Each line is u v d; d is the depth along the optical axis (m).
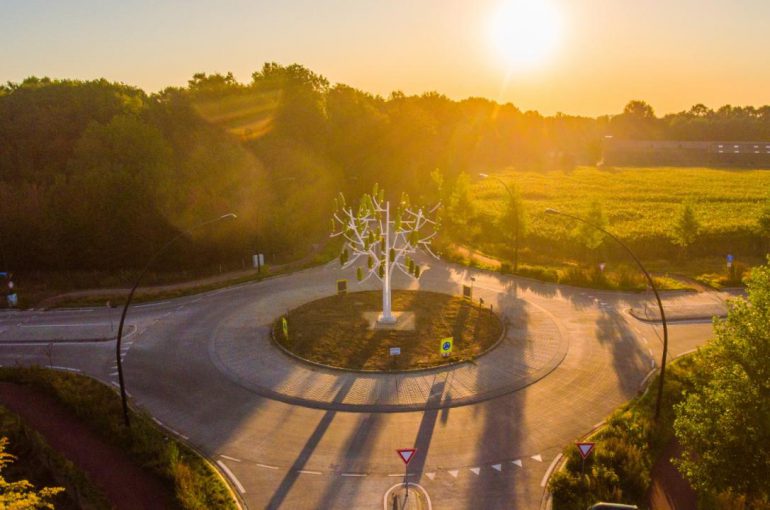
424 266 47.84
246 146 69.44
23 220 47.81
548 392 25.22
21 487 14.63
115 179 49.75
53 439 21.41
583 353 29.48
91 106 67.06
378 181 87.31
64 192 49.50
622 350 29.89
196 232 49.78
